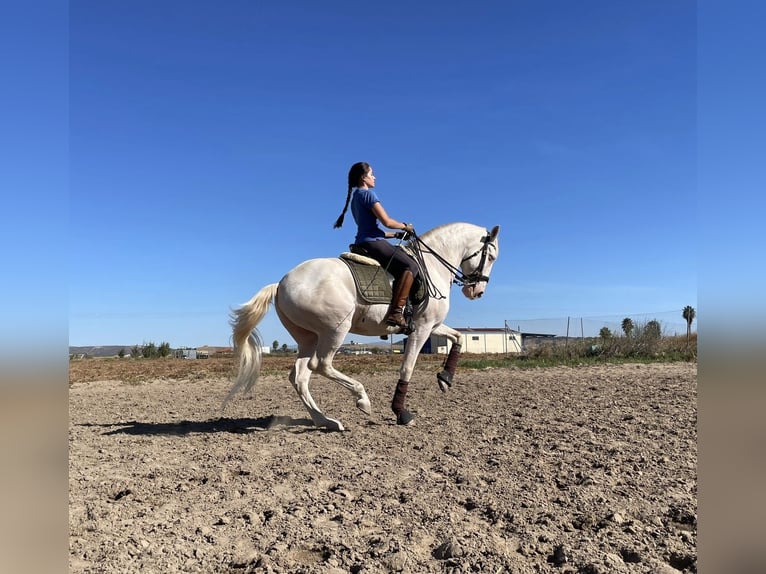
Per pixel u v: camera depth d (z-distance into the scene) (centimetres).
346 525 335
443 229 711
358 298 616
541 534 313
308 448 548
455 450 523
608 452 495
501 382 1177
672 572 263
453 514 350
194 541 315
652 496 372
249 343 632
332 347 623
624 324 2058
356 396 662
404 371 668
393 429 640
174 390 1273
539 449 518
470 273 729
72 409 896
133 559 290
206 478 444
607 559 277
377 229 645
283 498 390
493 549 296
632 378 1157
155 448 562
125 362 2822
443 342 4306
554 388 1012
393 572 275
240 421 738
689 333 1997
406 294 625
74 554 294
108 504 379
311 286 602
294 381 642
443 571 276
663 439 539
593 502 362
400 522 339
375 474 446
